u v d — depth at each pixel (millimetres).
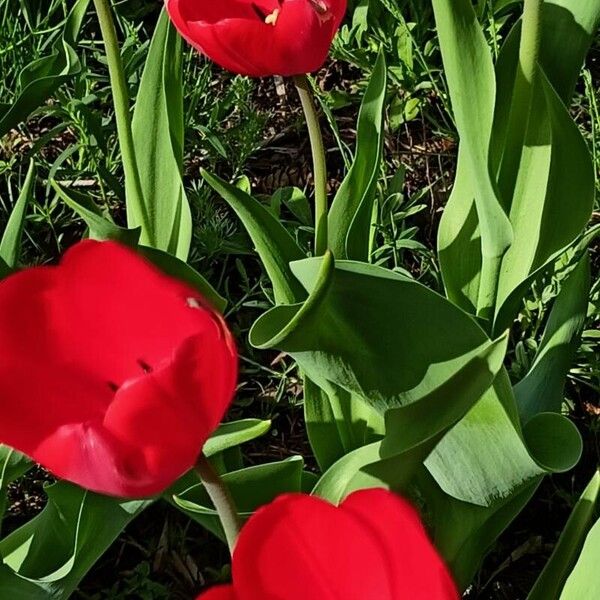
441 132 877
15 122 715
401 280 451
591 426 710
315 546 344
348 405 582
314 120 539
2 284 365
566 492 696
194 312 359
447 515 528
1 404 361
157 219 643
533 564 672
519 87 530
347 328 461
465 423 469
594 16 545
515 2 928
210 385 343
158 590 657
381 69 573
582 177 535
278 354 780
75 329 379
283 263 557
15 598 490
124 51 883
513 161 562
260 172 903
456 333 459
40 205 864
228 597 342
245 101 902
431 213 855
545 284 737
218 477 384
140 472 348
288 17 482
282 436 744
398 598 344
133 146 600
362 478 453
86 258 366
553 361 579
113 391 387
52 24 966
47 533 549
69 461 347
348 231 577
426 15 926
